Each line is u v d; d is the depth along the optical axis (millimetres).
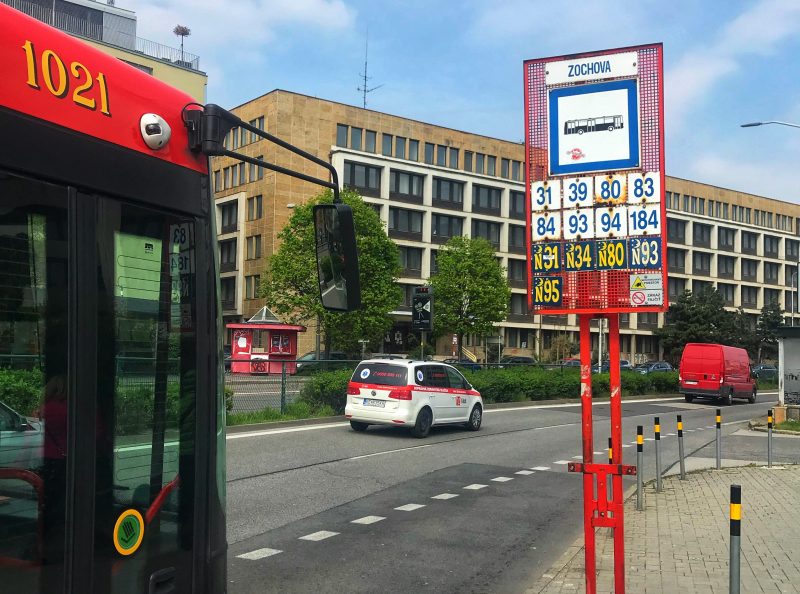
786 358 24438
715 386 35031
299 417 19734
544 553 7750
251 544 7742
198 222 2916
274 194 61688
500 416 24328
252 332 47219
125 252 2566
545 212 6250
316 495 10445
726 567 6934
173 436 2719
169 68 50562
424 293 23094
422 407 17562
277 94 62562
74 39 2488
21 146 2244
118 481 2484
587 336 6172
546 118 6285
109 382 2465
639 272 6000
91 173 2459
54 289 2301
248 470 12172
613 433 5918
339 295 3400
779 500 10391
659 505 10070
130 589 2514
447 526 8852
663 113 5992
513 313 76625
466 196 73188
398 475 12352
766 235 98438
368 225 49406
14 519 2150
